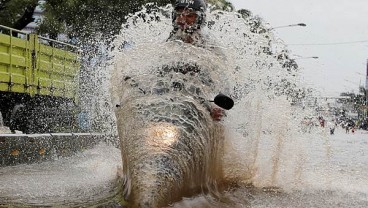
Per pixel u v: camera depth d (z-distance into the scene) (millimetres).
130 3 31234
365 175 11836
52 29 31391
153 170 6578
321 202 8555
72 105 21094
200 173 7621
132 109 7926
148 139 7105
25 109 19500
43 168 11852
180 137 7207
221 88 9031
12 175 10570
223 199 8055
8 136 12180
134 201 6418
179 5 9680
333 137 34125
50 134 13914
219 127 8656
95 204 7410
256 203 8109
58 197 8070
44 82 20234
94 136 16094
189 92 8273
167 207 6453
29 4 31547
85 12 31641
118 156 13117
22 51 18891
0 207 7355
